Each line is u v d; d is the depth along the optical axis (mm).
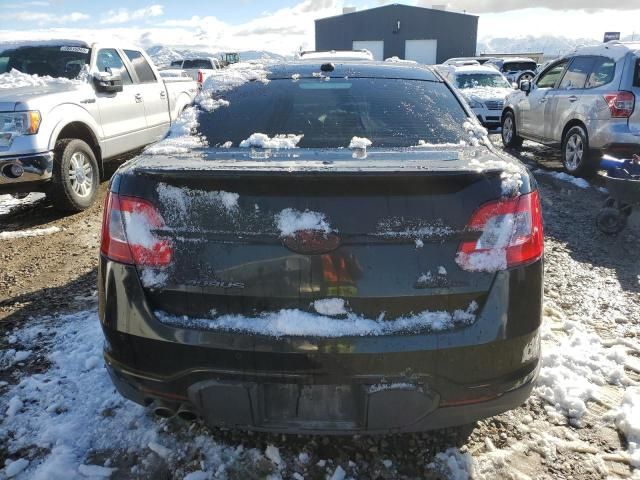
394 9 36938
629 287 3967
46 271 4250
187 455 2270
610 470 2217
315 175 1771
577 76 7562
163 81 8203
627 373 2877
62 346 3078
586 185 6996
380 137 2480
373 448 2314
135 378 1992
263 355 1839
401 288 1818
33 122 5137
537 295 1956
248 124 2609
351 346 1807
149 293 1922
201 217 1853
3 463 2232
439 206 1823
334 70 3131
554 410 2562
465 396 1907
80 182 5785
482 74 13203
